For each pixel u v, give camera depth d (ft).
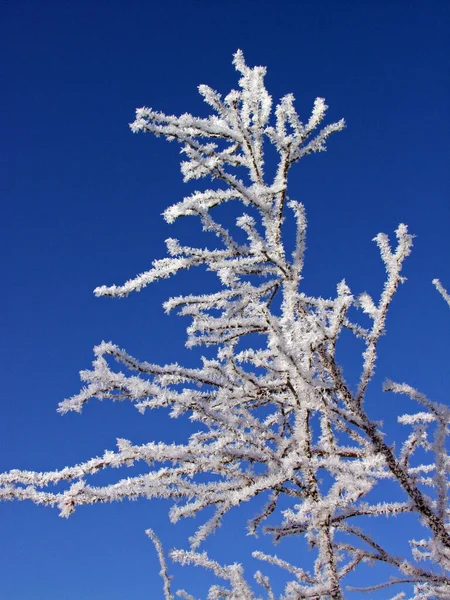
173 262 9.45
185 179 10.52
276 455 8.18
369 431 8.79
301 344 8.14
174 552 9.37
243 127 10.29
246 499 7.38
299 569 10.71
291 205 10.57
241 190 9.68
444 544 8.16
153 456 7.55
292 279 9.68
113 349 7.82
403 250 9.37
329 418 9.00
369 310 9.50
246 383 8.89
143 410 7.91
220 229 9.77
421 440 9.09
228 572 9.17
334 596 7.34
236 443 8.98
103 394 7.80
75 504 6.76
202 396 9.17
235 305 10.01
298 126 10.46
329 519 7.84
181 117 9.89
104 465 7.20
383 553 8.79
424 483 10.63
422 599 10.85
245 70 10.77
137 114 9.61
